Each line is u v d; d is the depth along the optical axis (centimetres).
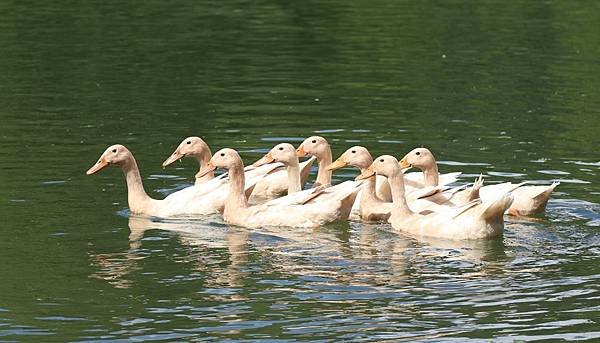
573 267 1519
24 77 2700
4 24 3297
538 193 1753
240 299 1398
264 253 1582
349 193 1733
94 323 1323
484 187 1786
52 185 1905
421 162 1858
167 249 1599
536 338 1288
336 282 1458
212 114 2403
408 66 2883
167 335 1292
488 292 1423
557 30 3303
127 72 2773
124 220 1747
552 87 2655
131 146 2164
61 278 1469
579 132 2267
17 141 2166
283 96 2573
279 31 3303
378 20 3475
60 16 3438
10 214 1741
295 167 1902
